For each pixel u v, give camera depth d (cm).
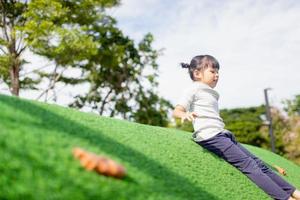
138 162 233
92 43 1338
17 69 1391
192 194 232
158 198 192
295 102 2575
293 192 325
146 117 2061
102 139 245
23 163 163
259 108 3431
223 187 286
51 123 228
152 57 2019
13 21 1425
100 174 181
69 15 1419
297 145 2488
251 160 334
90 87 1958
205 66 376
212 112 363
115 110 2039
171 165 266
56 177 164
